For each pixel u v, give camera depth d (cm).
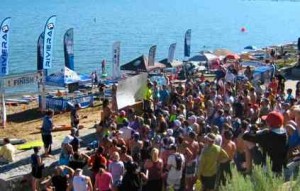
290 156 1228
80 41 9094
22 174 1866
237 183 665
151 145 1559
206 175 1266
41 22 11925
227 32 12181
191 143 1439
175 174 1402
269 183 668
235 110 2002
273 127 952
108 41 9250
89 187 1389
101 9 17525
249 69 3147
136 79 2591
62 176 1477
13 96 3139
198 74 4700
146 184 1381
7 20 2875
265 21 16412
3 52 2908
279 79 3042
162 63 4878
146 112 1986
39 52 3219
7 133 2681
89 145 2117
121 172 1437
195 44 9819
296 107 1381
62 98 3356
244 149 1126
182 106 1933
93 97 3597
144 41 9575
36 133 2673
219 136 1342
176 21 14338
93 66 6738
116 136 1698
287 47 6819
